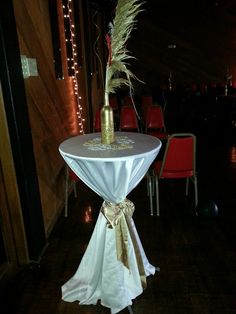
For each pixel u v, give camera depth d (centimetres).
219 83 888
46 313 168
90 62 525
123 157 128
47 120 266
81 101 436
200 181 359
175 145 246
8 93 175
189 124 703
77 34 412
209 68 891
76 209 296
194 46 879
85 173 141
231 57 876
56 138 290
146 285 177
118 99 730
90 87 521
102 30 744
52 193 270
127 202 158
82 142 163
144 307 169
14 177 190
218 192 326
